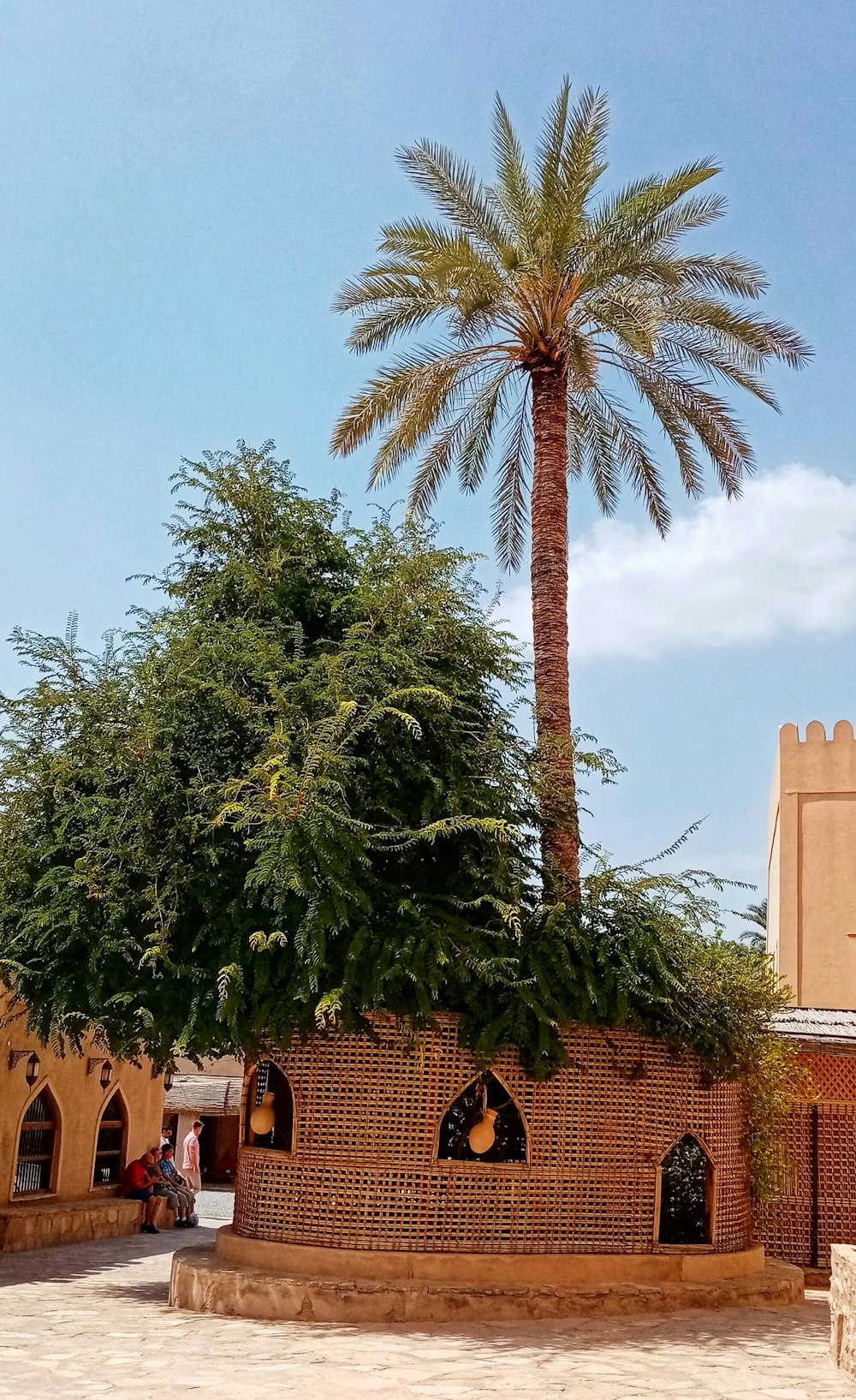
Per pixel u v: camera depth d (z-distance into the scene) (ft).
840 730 91.86
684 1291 36.52
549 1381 26.27
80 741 41.34
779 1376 27.66
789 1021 50.98
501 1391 25.11
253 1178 38.58
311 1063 37.42
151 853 38.47
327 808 34.99
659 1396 25.16
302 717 38.17
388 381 57.72
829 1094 48.39
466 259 51.19
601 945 39.09
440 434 61.82
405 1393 24.80
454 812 38.68
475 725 41.91
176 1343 30.63
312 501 45.19
